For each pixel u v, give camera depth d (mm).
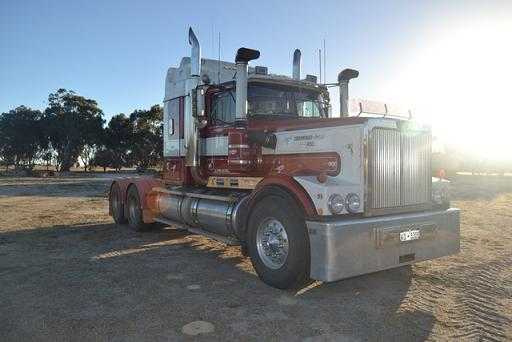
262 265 5867
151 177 10562
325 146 5824
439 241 5891
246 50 6699
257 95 7414
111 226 10984
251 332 4293
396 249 5426
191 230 8039
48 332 4289
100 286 5750
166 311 4832
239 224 6605
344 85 8227
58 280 6027
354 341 4098
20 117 66312
